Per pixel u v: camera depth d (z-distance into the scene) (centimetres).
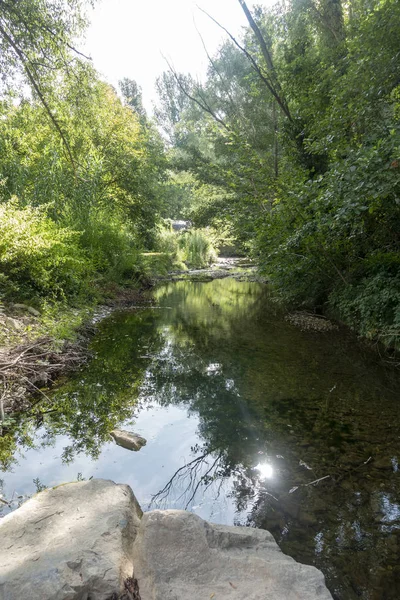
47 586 134
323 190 611
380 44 641
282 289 877
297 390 421
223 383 445
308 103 925
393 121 601
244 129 1602
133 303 1048
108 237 1112
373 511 224
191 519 177
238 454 290
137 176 1603
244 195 1162
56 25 719
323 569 181
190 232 2325
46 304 618
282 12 1252
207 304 1059
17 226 581
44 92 805
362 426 334
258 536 185
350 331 697
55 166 953
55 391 412
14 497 232
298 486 249
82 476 260
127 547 166
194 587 147
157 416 359
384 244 665
